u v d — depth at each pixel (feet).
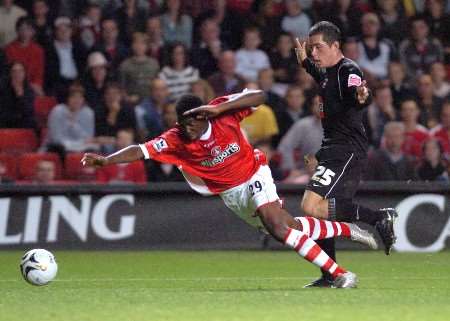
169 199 182.50
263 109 201.77
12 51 214.48
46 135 206.39
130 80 212.84
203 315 82.33
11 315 82.84
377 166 190.90
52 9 222.28
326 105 111.96
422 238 183.11
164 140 105.40
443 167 193.98
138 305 90.33
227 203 108.37
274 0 233.35
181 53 213.05
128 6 223.92
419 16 236.84
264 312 84.43
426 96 216.33
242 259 163.53
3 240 179.52
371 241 113.09
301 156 198.49
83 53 217.97
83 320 79.36
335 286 106.42
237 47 229.04
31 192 180.14
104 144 199.00
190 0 228.63
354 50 224.33
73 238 180.65
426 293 102.01
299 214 181.68
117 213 181.47
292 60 223.30
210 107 101.60
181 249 181.98
